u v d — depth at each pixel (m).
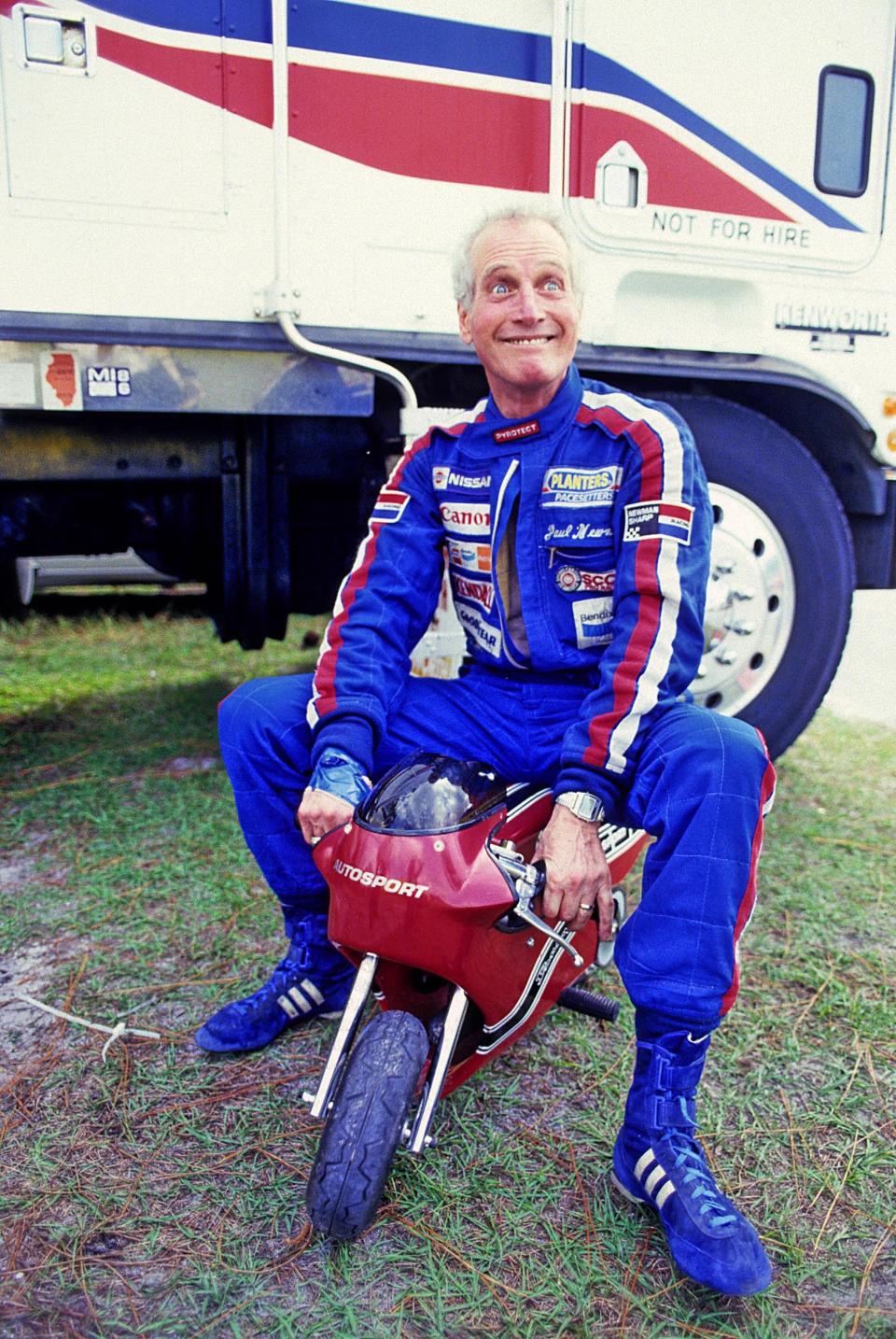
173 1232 1.73
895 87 3.34
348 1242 1.69
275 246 2.71
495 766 2.06
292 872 2.08
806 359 3.37
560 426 1.93
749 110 3.15
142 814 3.42
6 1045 2.23
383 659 2.02
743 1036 2.28
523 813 1.86
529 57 2.89
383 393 3.25
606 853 2.03
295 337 2.71
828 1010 2.38
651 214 3.08
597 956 2.13
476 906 1.61
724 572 3.37
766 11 3.13
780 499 3.42
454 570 2.10
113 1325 1.55
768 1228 1.75
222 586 3.41
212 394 2.74
